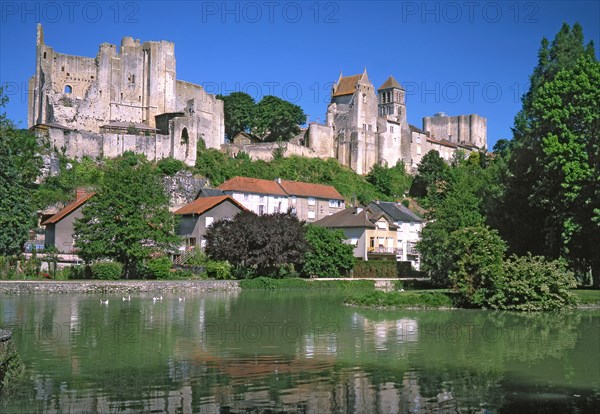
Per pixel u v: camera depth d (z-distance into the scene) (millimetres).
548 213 53969
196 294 54969
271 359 24469
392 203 103312
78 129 112188
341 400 19062
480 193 67938
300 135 146500
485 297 43625
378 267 77812
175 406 18312
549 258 52625
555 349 27188
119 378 21250
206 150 121438
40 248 69812
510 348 27359
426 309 42969
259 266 67938
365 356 25234
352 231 90188
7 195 63812
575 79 50844
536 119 56406
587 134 49094
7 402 18562
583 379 21766
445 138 189750
